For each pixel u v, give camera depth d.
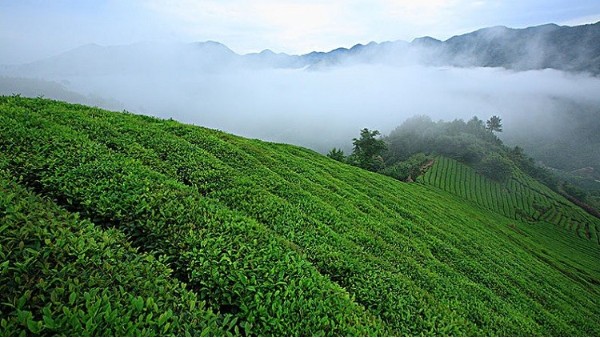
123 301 5.32
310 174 23.98
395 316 9.04
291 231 11.58
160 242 7.89
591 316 23.34
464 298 13.62
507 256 29.50
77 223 7.22
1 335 4.18
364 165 91.12
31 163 9.43
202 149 16.75
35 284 5.03
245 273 7.28
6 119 11.48
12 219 6.08
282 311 6.58
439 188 111.62
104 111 19.22
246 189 13.61
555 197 131.88
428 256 17.39
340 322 6.89
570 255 64.44
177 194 9.97
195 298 6.20
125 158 11.61
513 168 150.38
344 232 14.65
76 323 4.48
